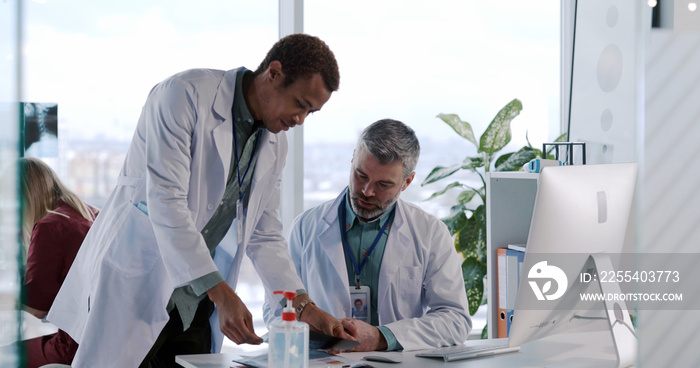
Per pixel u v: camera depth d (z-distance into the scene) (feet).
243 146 6.00
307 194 10.18
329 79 5.49
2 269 4.20
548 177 4.48
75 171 9.00
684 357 3.62
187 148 5.51
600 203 4.83
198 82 5.63
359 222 6.62
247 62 9.78
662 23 3.65
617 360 4.65
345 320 5.53
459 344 5.94
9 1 4.05
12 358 4.23
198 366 4.71
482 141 10.80
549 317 4.89
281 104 5.55
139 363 5.65
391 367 4.77
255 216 6.29
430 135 10.72
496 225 8.93
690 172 3.62
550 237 4.60
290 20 9.78
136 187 5.77
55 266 7.62
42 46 8.75
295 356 4.19
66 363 6.93
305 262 6.78
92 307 5.60
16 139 4.16
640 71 3.62
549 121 11.32
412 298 6.55
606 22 9.35
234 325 5.02
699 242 3.61
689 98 3.64
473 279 10.66
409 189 10.69
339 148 10.29
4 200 4.18
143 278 5.64
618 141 9.05
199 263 5.18
